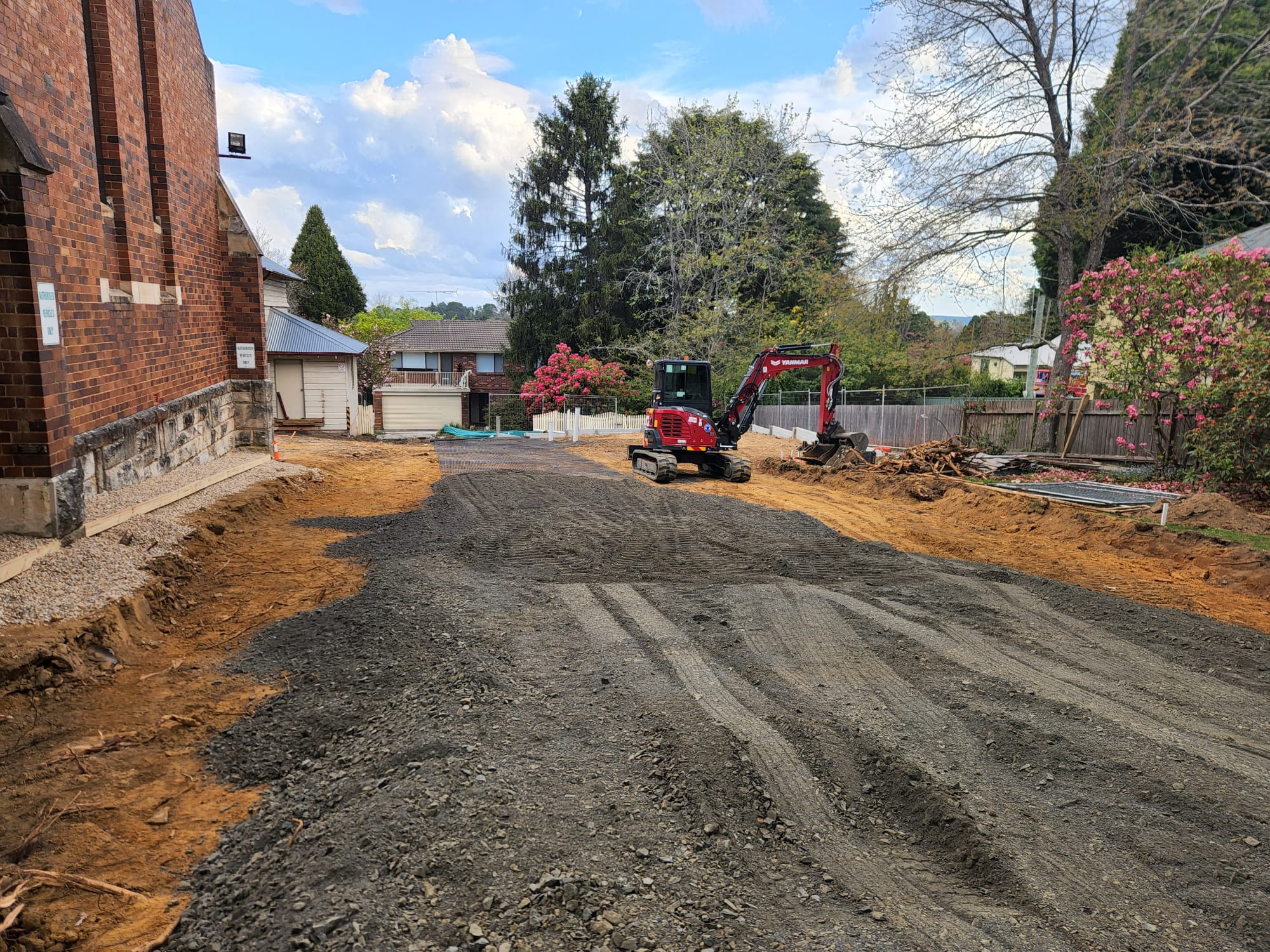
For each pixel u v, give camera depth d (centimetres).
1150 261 1537
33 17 751
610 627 680
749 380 1770
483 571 870
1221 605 794
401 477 1681
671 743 466
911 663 609
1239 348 1305
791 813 408
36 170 693
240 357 1512
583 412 3294
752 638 660
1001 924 325
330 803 405
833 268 3262
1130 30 1912
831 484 1653
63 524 726
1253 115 2052
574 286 3762
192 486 1077
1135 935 317
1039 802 414
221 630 692
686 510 1298
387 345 4197
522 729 486
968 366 3666
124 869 368
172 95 1205
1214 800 412
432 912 312
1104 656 630
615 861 353
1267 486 1244
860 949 306
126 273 999
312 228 4291
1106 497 1283
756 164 3134
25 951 312
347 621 682
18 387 693
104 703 538
